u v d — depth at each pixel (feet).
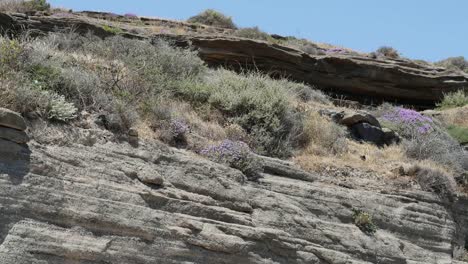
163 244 42.75
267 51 87.15
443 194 61.36
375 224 55.52
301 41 109.19
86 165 42.96
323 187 55.52
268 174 53.88
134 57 64.59
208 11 120.06
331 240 51.42
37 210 39.06
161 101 55.47
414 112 78.07
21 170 39.50
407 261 54.75
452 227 60.13
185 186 46.80
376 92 91.91
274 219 49.19
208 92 61.16
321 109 69.56
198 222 44.75
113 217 41.55
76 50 65.82
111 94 51.55
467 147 76.64
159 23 100.07
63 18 79.30
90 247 39.99
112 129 47.29
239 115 60.75
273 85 65.41
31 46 53.52
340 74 90.63
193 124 56.08
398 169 61.62
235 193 48.75
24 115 43.14
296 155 59.82
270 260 46.85
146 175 44.91
